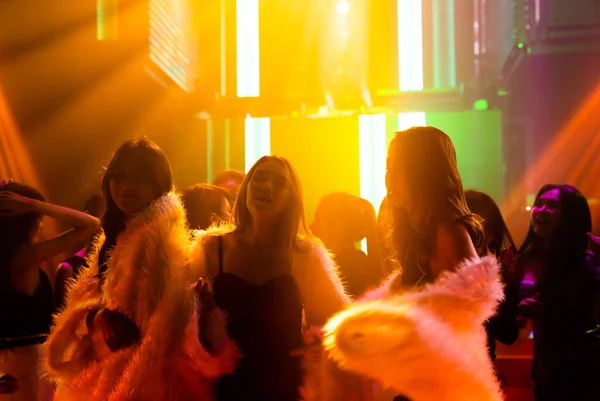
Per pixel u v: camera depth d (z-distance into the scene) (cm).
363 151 1007
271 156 276
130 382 233
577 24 922
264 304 254
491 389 197
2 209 308
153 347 234
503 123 996
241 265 263
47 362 254
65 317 257
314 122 1017
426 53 1104
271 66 1138
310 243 281
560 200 340
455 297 194
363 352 192
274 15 1132
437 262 214
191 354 232
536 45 940
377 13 1110
